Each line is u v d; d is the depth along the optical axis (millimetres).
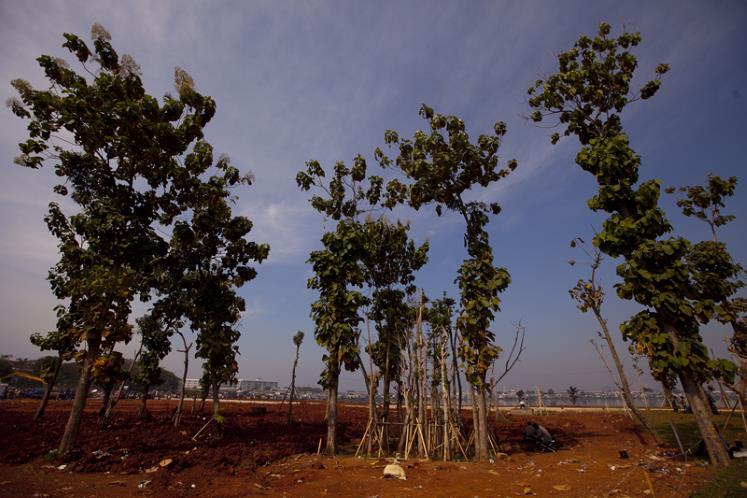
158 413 24438
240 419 22344
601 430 17984
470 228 15219
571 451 13508
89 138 13234
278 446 13820
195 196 16234
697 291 10766
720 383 10586
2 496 8023
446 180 15680
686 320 10344
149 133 13656
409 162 16453
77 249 14062
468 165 15539
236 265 17234
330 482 9492
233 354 15766
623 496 7535
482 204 15266
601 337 14953
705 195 18359
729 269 15086
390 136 16531
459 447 13477
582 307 15250
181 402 17297
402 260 17531
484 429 12633
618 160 11664
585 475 9656
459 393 15367
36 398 41719
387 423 14086
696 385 10141
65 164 13859
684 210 19016
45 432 14234
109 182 14273
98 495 8430
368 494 8484
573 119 15047
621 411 27609
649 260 10781
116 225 13398
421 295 14789
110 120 13148
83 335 12234
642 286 10555
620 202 11695
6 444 12188
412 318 16156
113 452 11844
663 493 7602
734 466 8945
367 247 15734
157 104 13898
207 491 8844
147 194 15289
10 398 39781
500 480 9523
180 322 18406
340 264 14750
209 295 16266
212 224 16203
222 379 15414
